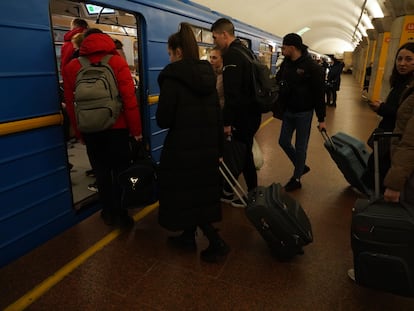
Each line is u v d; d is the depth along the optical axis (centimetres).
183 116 219
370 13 1767
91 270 245
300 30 2492
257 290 226
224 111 292
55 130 271
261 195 260
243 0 1172
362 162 376
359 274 197
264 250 274
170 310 207
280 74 390
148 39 368
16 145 239
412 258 182
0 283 229
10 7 222
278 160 521
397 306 212
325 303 215
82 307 209
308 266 253
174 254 267
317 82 353
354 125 811
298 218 252
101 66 256
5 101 226
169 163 226
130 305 211
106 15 534
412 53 266
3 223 239
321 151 574
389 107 286
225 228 310
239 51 283
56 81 263
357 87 2219
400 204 191
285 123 389
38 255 260
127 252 269
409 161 175
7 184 237
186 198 231
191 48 220
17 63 231
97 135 274
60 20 495
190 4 509
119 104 266
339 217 334
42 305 210
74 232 295
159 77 221
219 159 249
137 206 283
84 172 450
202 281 235
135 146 294
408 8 841
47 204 273
